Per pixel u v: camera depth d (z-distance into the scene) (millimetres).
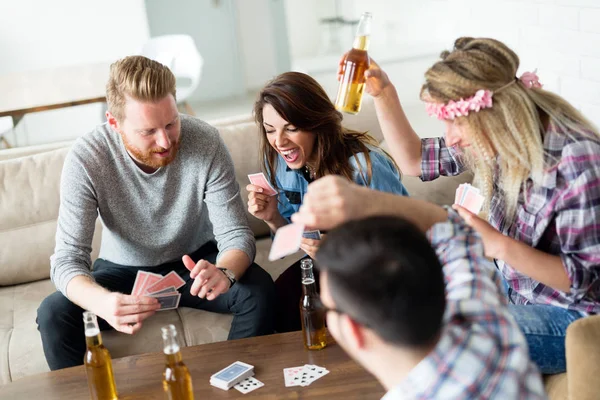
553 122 1876
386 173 2492
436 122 4645
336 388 1877
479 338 1076
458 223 1325
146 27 5980
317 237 2385
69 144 3219
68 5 5742
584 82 3211
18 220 2922
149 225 2646
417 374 1063
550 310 2016
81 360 2457
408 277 1052
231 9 6184
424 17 4664
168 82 2396
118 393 1964
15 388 2039
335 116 2471
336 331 1110
